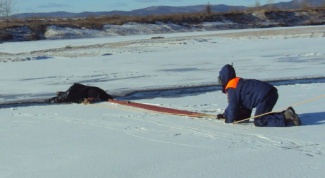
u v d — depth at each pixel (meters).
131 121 10.70
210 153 7.92
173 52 30.50
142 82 18.16
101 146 8.56
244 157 7.64
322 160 7.38
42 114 11.96
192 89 16.23
